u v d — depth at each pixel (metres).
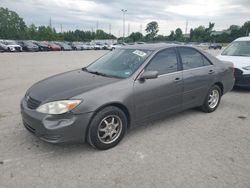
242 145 3.80
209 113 5.30
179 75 4.45
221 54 8.30
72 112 3.22
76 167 3.15
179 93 4.48
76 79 3.93
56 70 12.44
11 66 13.71
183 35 97.19
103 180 2.89
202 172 3.06
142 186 2.79
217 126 4.56
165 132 4.25
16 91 7.18
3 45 31.39
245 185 2.82
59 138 3.20
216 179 2.92
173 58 4.48
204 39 91.56
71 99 3.25
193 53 4.92
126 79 3.78
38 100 3.42
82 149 3.62
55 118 3.19
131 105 3.75
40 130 3.25
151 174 3.01
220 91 5.50
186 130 4.35
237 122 4.78
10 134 4.05
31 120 3.34
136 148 3.67
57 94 3.38
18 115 4.96
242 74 7.10
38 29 81.62
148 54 4.20
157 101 4.12
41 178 2.91
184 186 2.79
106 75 4.08
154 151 3.58
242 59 7.41
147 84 3.94
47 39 75.56
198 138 4.03
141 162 3.28
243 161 3.33
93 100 3.35
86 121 3.31
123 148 3.67
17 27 87.81
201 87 4.93
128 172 3.05
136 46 4.71
